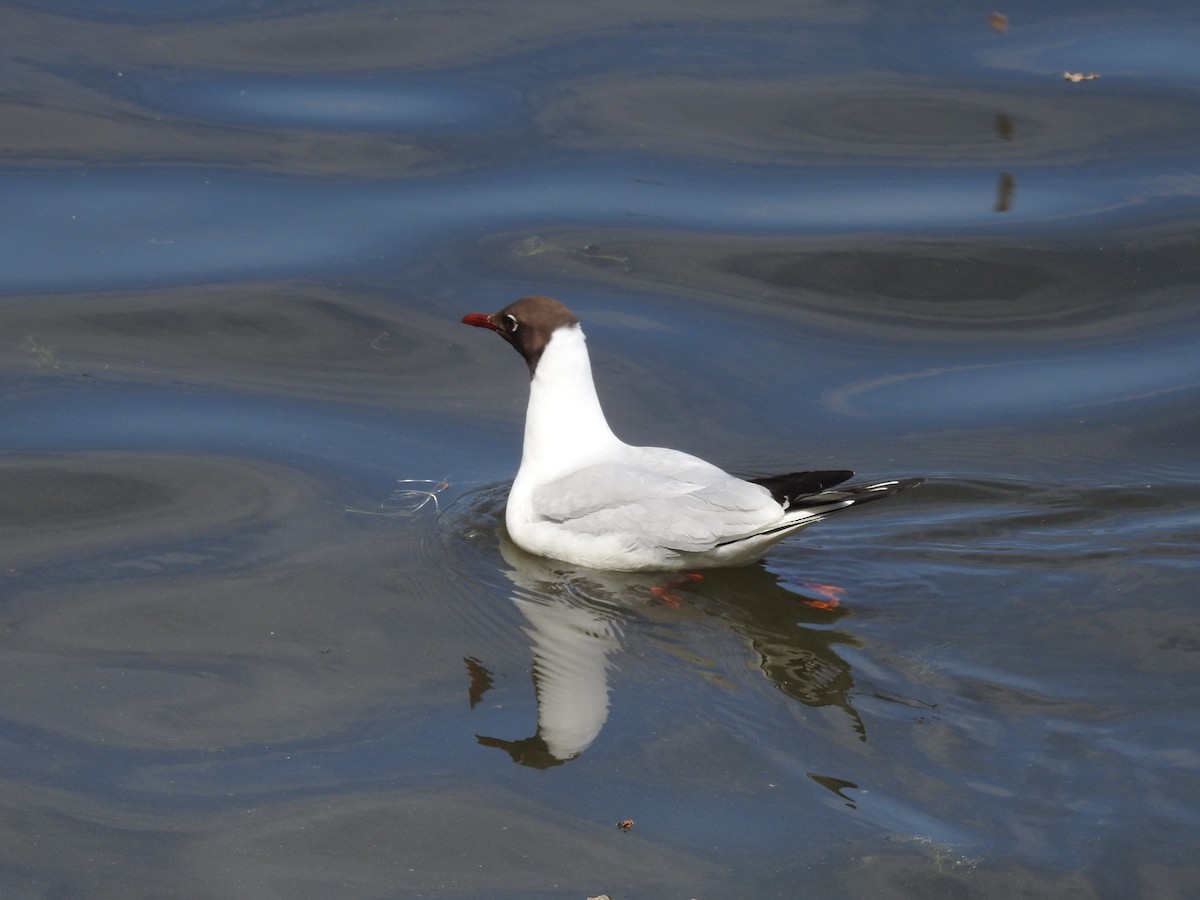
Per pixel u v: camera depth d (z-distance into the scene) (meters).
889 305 17.31
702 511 12.11
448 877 9.00
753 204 18.94
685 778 9.76
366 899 8.82
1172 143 19.88
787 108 20.92
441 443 14.66
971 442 14.69
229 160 19.64
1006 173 19.47
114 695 10.80
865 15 23.50
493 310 16.86
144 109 20.75
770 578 12.24
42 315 16.53
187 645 11.40
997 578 12.09
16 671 11.05
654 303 17.16
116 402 15.09
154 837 9.38
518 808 9.56
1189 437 14.68
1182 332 16.67
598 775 9.83
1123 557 12.35
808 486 11.92
